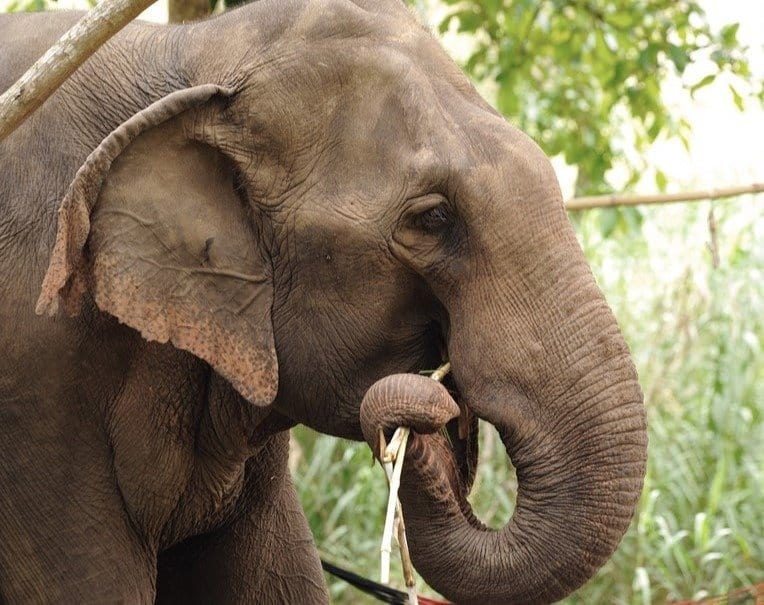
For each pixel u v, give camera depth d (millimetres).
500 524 10266
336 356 5457
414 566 5285
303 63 5395
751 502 10672
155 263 5289
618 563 10148
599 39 10422
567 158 10844
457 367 5199
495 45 10914
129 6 4594
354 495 10117
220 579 6488
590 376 5055
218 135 5395
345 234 5309
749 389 11188
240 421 5855
